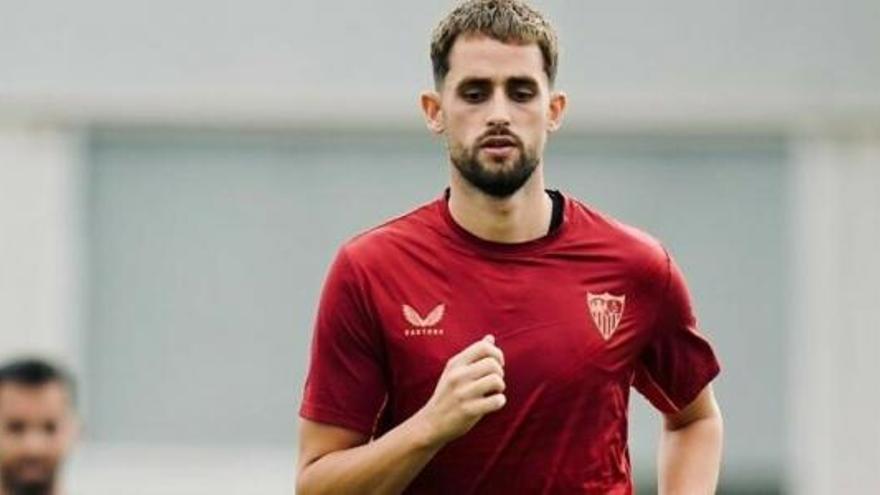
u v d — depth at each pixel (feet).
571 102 127.44
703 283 130.93
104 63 128.36
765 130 129.39
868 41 128.88
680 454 53.93
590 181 129.59
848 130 129.18
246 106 128.06
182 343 131.95
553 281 50.49
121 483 130.82
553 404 49.67
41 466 75.97
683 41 128.26
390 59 127.75
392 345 50.21
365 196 130.31
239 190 131.13
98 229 131.34
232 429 132.16
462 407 46.96
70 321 131.13
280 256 131.23
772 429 131.23
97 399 131.85
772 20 128.57
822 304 130.52
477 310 50.08
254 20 127.95
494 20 49.14
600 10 127.85
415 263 50.57
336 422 50.93
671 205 130.00
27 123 128.98
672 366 52.95
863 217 129.80
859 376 130.52
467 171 49.14
